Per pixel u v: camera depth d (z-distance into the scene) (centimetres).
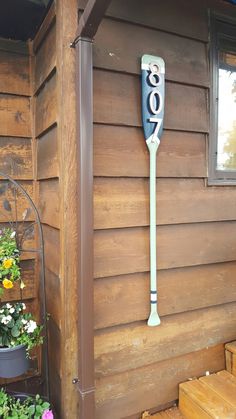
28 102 170
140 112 141
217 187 166
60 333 137
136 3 138
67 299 131
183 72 151
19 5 140
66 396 132
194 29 153
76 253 131
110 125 135
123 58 136
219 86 166
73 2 126
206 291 165
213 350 169
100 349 138
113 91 134
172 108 149
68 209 129
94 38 129
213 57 159
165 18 146
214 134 162
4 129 164
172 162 151
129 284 143
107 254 137
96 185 133
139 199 143
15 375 132
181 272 158
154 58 140
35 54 167
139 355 147
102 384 139
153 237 144
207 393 149
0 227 164
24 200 169
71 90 127
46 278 162
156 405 153
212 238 166
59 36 127
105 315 138
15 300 167
